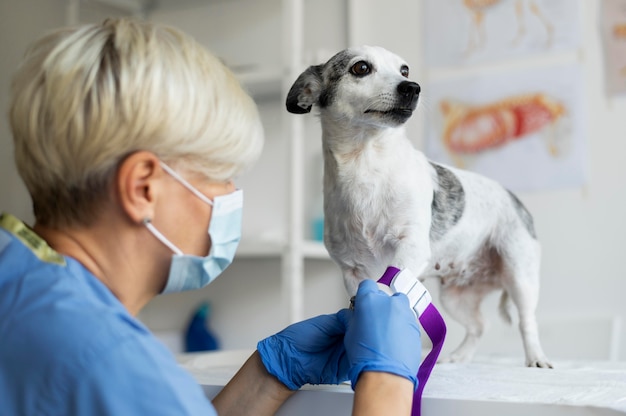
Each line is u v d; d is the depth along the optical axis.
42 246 0.62
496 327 2.21
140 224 0.64
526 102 2.32
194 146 0.64
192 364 1.21
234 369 1.09
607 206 2.22
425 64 2.47
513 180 2.32
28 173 0.63
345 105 1.18
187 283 0.71
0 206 2.31
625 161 2.20
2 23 2.44
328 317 0.85
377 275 1.21
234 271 2.54
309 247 2.17
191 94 0.63
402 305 0.75
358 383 0.68
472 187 1.29
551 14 2.31
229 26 2.57
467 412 0.73
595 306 2.21
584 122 2.25
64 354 0.54
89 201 0.63
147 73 0.61
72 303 0.57
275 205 2.49
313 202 2.46
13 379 0.54
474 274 1.37
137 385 0.54
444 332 0.82
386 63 1.22
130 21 0.68
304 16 2.63
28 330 0.55
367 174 1.15
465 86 2.40
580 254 2.24
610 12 2.24
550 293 2.27
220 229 0.69
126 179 0.61
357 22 2.58
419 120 2.46
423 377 0.76
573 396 0.74
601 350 2.14
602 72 2.24
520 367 1.14
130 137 0.61
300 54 2.17
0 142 2.32
